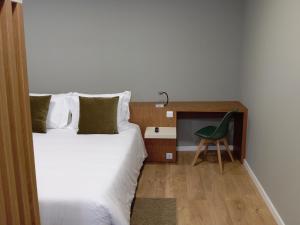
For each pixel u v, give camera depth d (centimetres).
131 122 421
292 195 248
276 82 287
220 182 365
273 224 281
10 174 123
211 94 449
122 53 440
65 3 427
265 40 322
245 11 408
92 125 373
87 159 288
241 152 414
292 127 247
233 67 438
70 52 441
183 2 423
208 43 432
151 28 431
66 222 216
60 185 233
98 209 213
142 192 342
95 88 452
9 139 122
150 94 452
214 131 390
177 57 439
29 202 141
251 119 382
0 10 117
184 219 291
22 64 130
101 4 427
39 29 435
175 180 371
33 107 379
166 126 420
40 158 291
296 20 239
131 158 319
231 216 295
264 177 326
